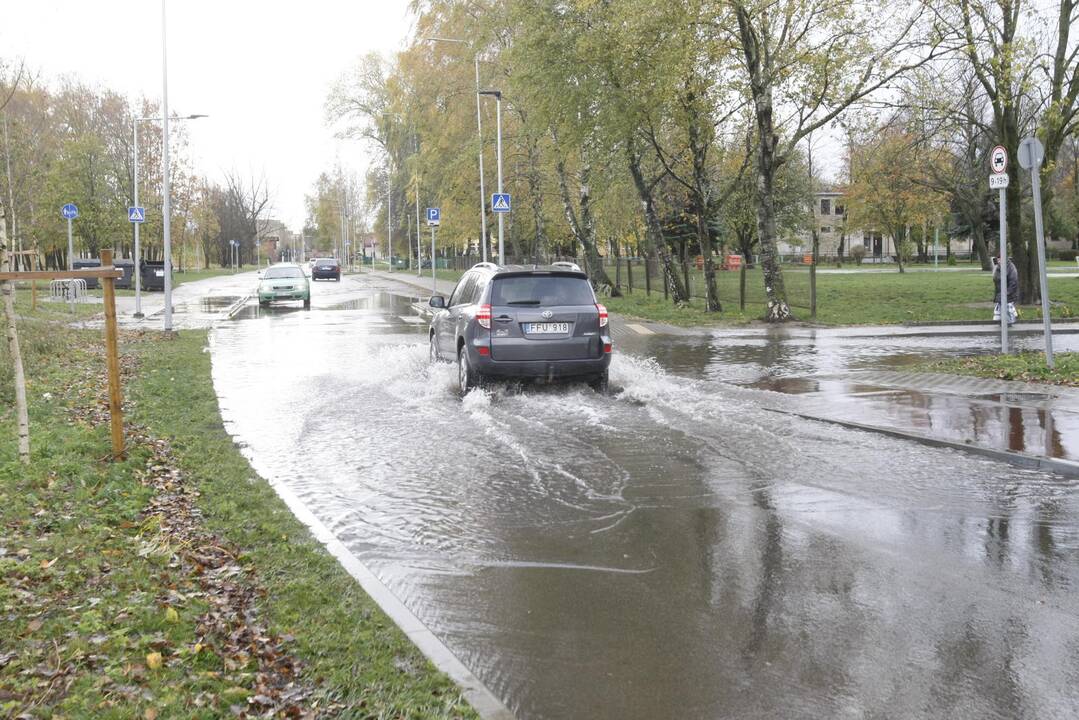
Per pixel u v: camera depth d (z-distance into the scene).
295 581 5.15
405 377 14.01
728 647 4.38
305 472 8.09
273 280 33.09
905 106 23.02
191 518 6.48
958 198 50.56
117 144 53.66
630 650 4.37
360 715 3.61
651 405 11.25
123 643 4.16
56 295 36.25
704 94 24.16
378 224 89.38
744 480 7.57
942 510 6.64
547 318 11.91
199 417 10.55
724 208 41.97
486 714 3.61
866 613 4.76
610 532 6.26
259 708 3.66
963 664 4.14
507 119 37.38
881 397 11.32
